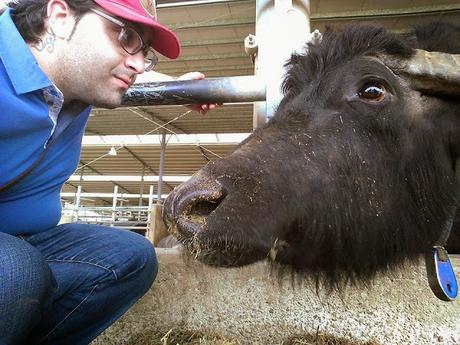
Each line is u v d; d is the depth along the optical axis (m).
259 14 3.45
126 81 1.91
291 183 2.00
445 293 2.35
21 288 1.65
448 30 2.70
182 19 8.04
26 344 2.22
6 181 1.86
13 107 1.66
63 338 2.26
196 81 3.04
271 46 3.25
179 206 1.78
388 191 2.24
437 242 2.45
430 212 2.40
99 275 2.19
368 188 2.17
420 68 2.25
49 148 1.93
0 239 1.69
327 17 7.66
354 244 2.22
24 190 1.97
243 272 2.87
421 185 2.35
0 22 1.73
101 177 22.03
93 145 16.55
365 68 2.21
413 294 2.68
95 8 1.73
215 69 10.23
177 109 12.14
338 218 2.12
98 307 2.24
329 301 2.75
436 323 2.63
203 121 13.23
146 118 12.84
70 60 1.77
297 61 2.61
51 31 1.74
